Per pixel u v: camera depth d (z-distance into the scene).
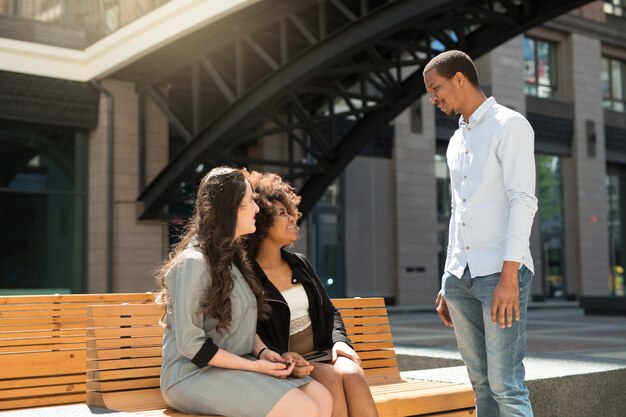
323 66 12.43
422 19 11.20
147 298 4.82
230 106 13.70
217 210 3.25
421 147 21.75
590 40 26.03
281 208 3.64
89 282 16.17
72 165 16.33
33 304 4.41
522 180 3.27
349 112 15.26
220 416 3.12
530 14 12.77
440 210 22.59
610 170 27.33
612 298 19.33
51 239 15.94
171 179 15.12
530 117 24.27
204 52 14.45
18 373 4.27
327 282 19.81
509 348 3.34
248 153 18.73
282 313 3.53
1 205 15.45
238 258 3.36
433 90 3.53
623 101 27.36
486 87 23.33
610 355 7.88
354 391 3.30
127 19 15.33
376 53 13.39
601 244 25.72
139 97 16.38
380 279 20.89
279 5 12.97
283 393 3.04
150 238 16.38
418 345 7.16
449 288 3.61
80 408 3.43
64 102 15.89
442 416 3.99
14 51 15.31
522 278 3.30
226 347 3.26
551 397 4.56
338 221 20.22
